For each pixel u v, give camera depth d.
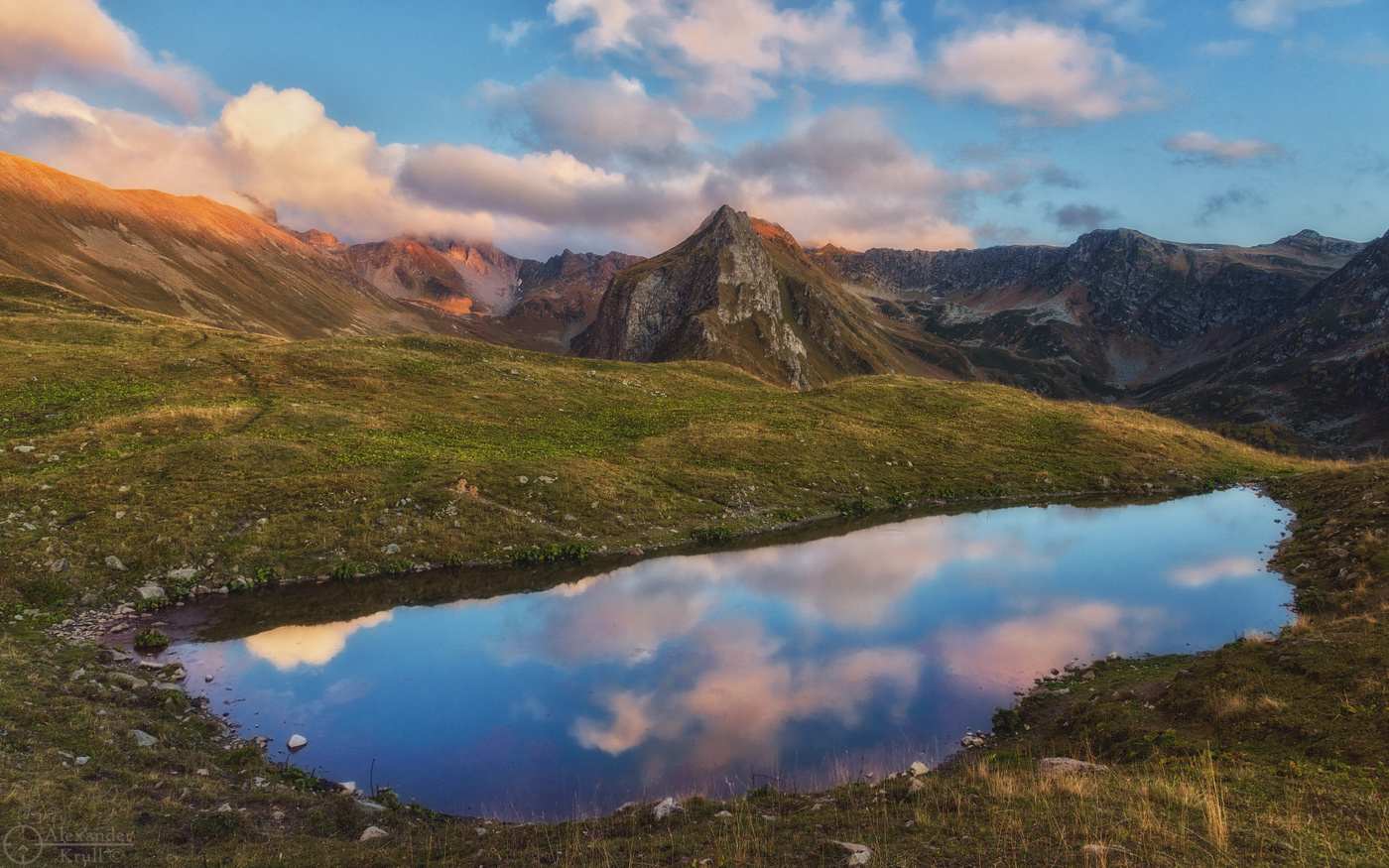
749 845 10.09
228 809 12.18
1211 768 11.54
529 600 27.59
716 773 15.55
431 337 68.38
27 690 15.61
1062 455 54.50
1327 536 31.06
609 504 37.88
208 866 10.12
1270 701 13.99
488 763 16.16
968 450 54.47
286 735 17.30
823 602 27.02
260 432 40.44
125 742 14.22
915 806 11.29
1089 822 9.67
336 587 28.45
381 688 19.94
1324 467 54.22
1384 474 36.91
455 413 50.59
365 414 47.12
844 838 10.05
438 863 10.62
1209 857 8.48
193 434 38.59
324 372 54.25
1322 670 14.88
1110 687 18.52
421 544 31.83
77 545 26.91
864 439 53.78
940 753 16.19
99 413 40.91
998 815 10.27
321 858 10.84
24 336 53.31
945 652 22.14
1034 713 17.88
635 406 58.69
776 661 21.69
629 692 19.66
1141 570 30.33
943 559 33.00
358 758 16.36
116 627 23.53
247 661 21.64
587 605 26.91
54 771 11.93
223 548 29.14
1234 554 32.53
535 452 44.66
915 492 47.09
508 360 65.69
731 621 25.11
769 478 45.19
